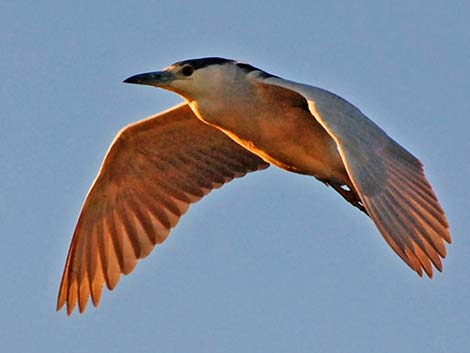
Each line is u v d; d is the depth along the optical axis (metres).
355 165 15.77
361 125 16.09
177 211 18.72
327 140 17.16
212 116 17.38
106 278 18.75
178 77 17.39
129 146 18.36
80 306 18.75
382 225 15.59
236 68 17.31
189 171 18.64
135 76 17.44
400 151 16.12
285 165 17.55
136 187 18.72
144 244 18.77
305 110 17.09
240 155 18.47
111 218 18.77
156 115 18.05
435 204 15.75
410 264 15.48
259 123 17.28
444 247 15.59
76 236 18.70
